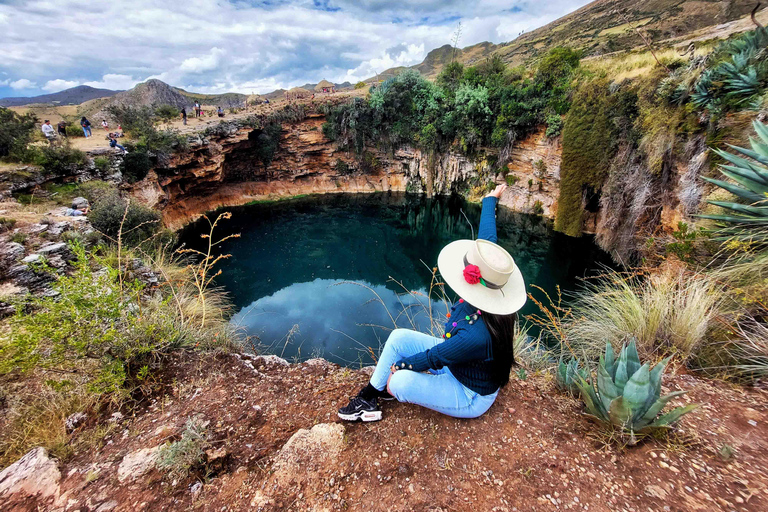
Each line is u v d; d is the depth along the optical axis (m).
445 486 1.68
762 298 2.65
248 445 2.05
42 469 1.84
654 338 2.95
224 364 3.02
